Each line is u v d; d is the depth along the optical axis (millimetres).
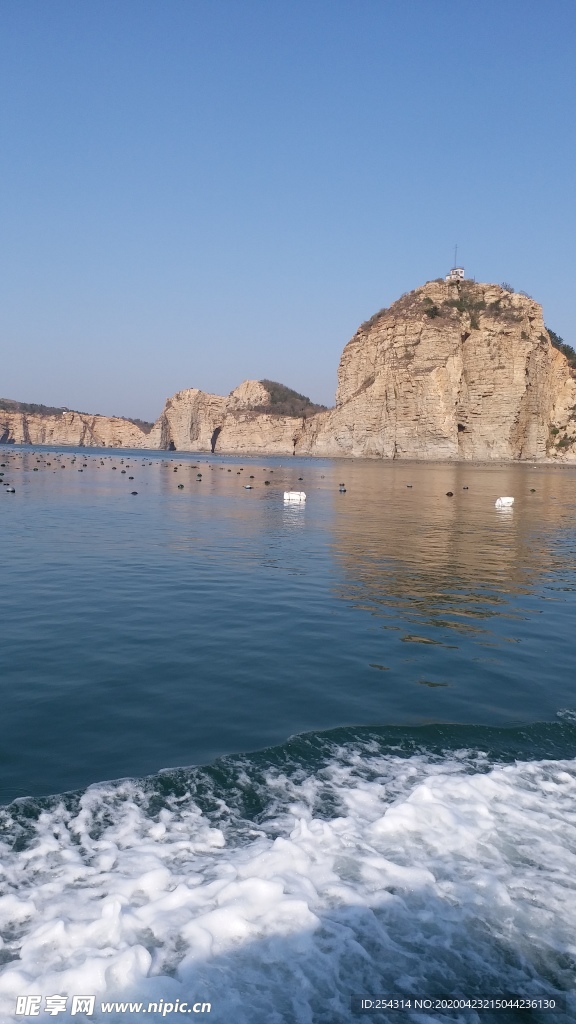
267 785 5746
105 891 4230
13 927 3928
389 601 13523
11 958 3686
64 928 3869
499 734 7000
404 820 5102
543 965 3779
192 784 5750
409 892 4312
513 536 23719
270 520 28609
